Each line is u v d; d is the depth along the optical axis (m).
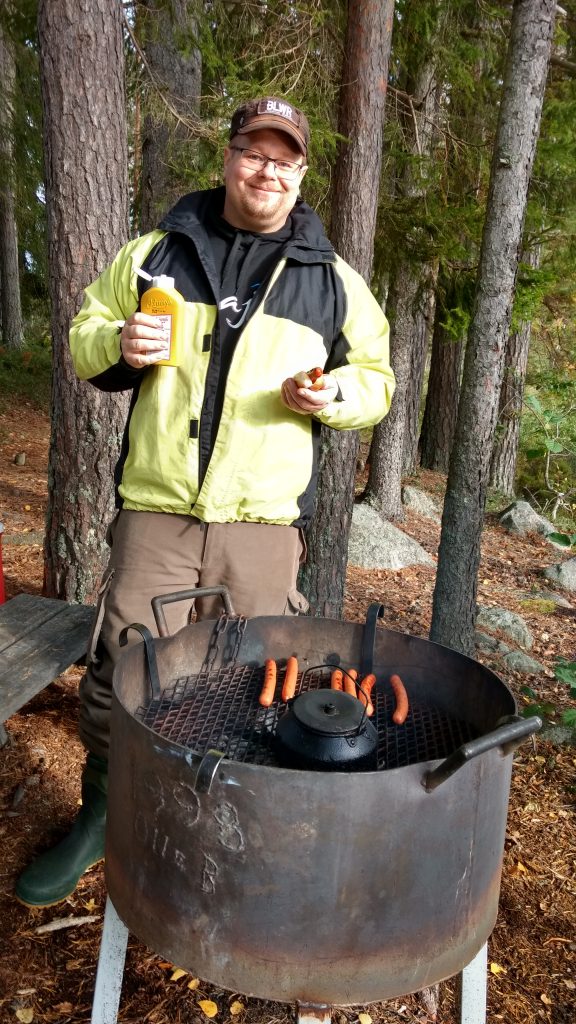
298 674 1.84
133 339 1.65
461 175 5.53
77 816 2.09
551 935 2.19
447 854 1.22
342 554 3.85
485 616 5.15
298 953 1.18
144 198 6.02
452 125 5.93
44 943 1.87
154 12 4.55
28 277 15.88
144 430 1.80
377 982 1.22
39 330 17.23
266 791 1.11
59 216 2.98
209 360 1.74
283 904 1.16
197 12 4.53
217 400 1.76
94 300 1.90
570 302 9.22
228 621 1.77
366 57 3.39
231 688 1.74
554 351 10.98
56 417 3.20
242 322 1.75
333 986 1.21
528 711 3.36
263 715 1.64
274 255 1.81
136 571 1.87
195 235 1.77
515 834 2.67
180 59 5.88
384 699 1.76
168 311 1.66
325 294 1.82
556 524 8.91
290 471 1.82
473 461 3.19
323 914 1.16
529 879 2.43
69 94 2.86
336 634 1.81
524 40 2.80
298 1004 1.32
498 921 2.22
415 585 5.84
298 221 1.84
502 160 2.91
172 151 4.81
